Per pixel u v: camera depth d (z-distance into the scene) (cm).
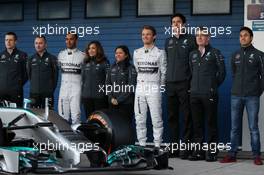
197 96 1070
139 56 1115
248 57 1047
